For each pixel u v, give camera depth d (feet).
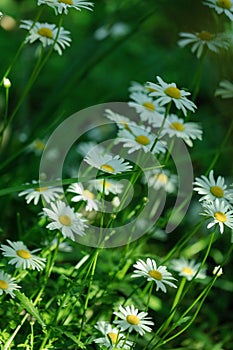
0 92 6.61
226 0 4.94
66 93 5.66
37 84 7.04
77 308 4.98
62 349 4.83
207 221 5.68
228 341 5.40
